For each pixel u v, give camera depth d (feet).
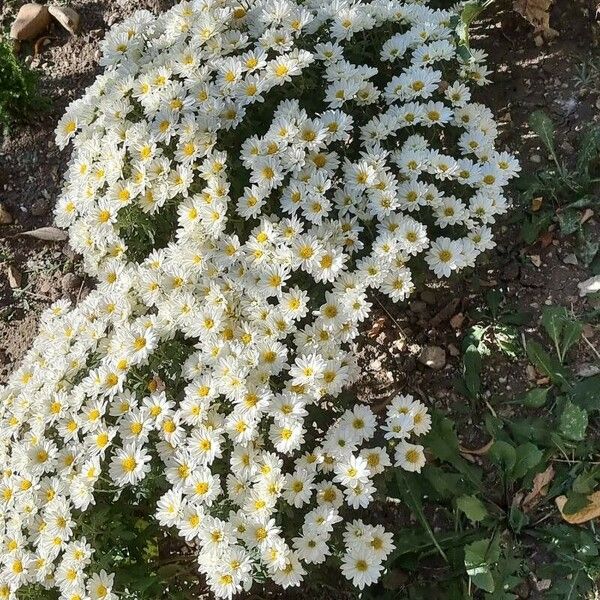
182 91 1.89
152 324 1.74
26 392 1.85
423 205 1.77
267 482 1.53
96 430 1.67
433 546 1.80
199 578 1.91
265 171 1.77
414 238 1.69
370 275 1.69
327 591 1.86
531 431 1.86
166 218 1.97
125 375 1.69
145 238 2.02
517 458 1.81
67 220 1.98
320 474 1.70
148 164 1.85
